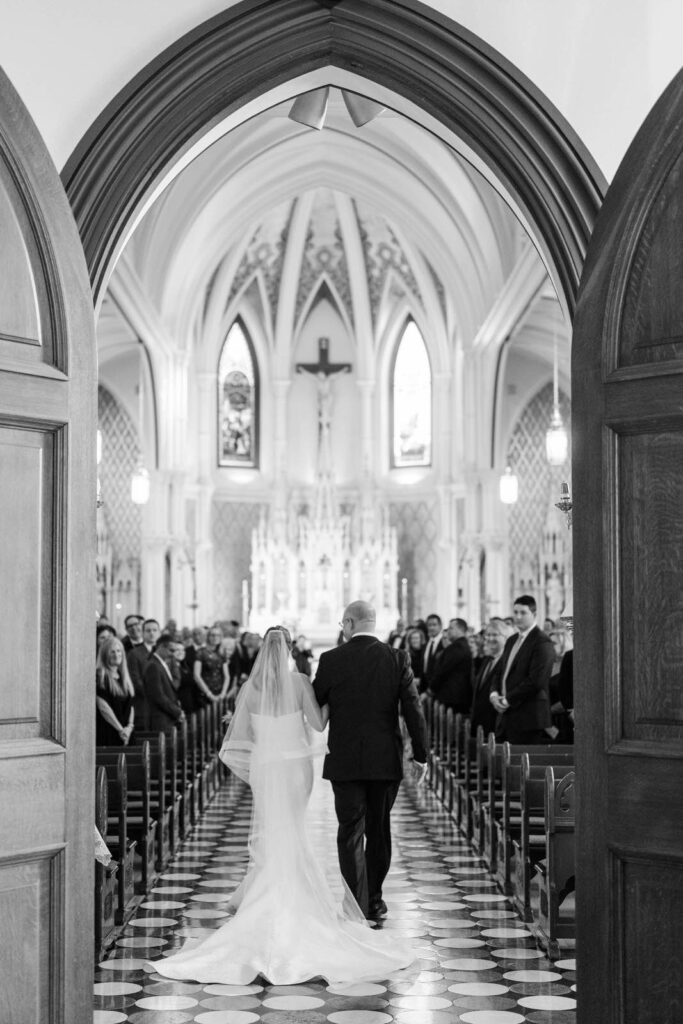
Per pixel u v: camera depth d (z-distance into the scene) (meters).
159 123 5.69
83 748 4.89
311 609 29.19
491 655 11.18
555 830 7.01
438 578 28.89
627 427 4.82
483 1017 5.79
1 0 5.61
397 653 7.57
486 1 5.76
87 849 4.90
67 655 4.84
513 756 8.78
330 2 5.74
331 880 8.94
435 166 19.34
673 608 4.69
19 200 4.82
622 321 4.88
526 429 27.78
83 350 4.97
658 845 4.65
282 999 6.08
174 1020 5.75
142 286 20.30
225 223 23.16
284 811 6.88
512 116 5.71
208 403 28.67
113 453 28.70
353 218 28.59
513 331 20.75
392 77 5.86
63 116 5.62
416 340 30.70
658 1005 4.66
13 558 4.75
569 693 10.87
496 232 19.69
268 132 20.27
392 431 31.11
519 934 7.35
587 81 5.72
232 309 30.22
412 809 12.81
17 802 4.66
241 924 6.74
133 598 28.38
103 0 5.68
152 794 9.56
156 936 7.28
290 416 31.86
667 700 4.68
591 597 4.91
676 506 4.71
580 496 4.98
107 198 5.63
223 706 15.96
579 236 5.67
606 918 4.79
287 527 30.61
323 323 31.58
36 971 4.72
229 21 5.70
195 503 28.34
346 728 7.46
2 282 4.78
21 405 4.78
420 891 8.57
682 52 5.69
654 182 4.79
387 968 6.54
